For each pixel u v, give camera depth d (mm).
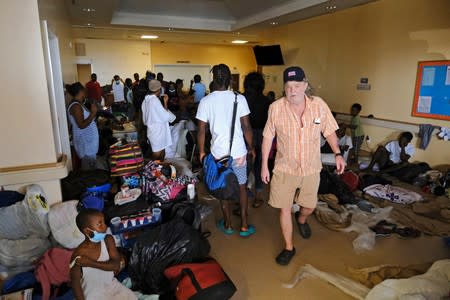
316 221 3256
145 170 3072
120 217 2459
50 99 2648
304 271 2414
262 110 3379
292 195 2422
